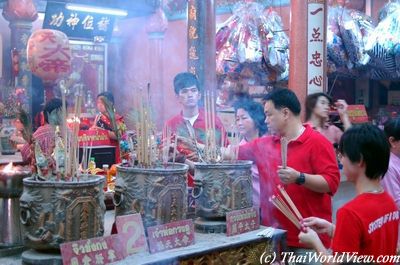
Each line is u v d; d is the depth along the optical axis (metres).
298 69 4.87
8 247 1.67
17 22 6.14
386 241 1.71
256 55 6.01
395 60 6.78
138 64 9.11
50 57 4.63
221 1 8.09
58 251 1.55
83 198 1.53
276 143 2.54
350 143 1.74
